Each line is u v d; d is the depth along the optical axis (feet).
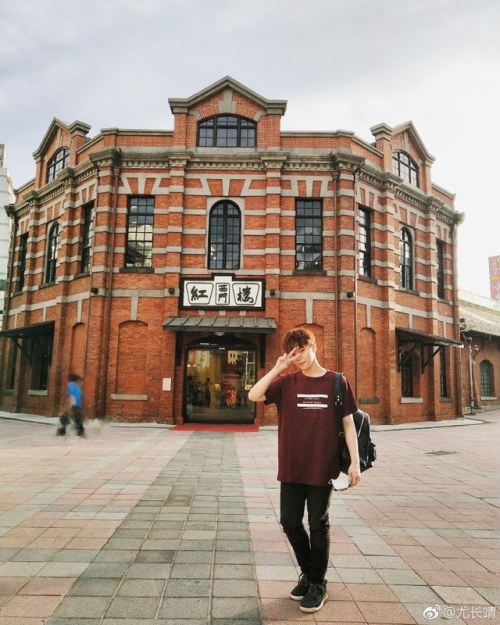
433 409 60.13
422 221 64.28
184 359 50.26
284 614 9.86
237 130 54.65
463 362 81.05
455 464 29.84
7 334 61.77
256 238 51.75
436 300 63.72
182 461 28.68
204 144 54.65
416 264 62.28
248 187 52.65
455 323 68.59
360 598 10.67
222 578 11.68
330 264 51.78
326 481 10.17
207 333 50.29
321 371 11.14
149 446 34.60
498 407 87.61
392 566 12.67
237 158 52.65
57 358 55.31
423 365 60.64
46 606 10.06
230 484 22.66
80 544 14.01
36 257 65.31
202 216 52.34
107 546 13.87
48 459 28.73
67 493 20.29
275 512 17.84
